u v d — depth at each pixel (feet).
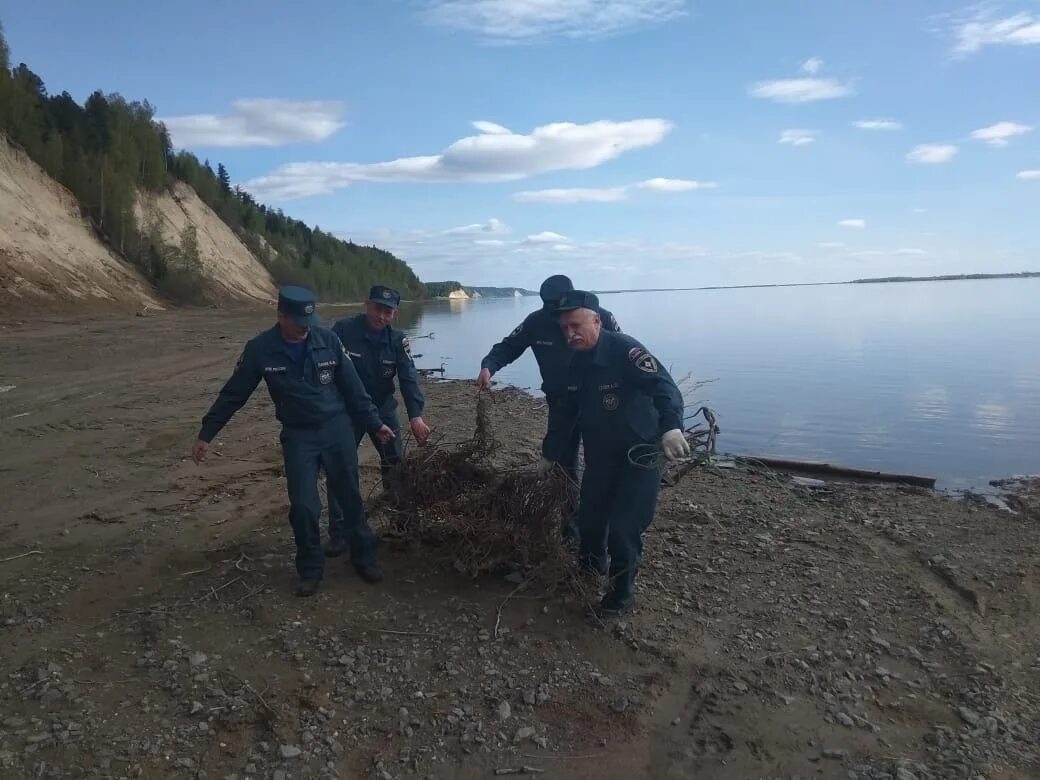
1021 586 17.29
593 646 14.05
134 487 23.66
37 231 107.34
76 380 46.09
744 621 15.23
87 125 159.53
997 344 84.17
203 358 59.00
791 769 10.89
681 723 11.91
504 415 40.06
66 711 11.74
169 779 10.39
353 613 14.97
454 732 11.53
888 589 16.98
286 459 15.56
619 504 14.67
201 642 13.80
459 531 16.48
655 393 14.08
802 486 26.63
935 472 30.07
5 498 22.35
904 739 11.61
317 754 10.94
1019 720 12.08
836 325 124.77
